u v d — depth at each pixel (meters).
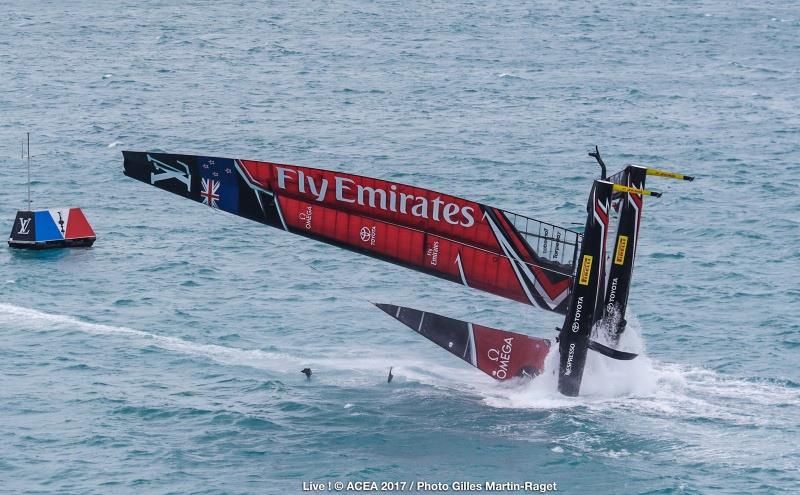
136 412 145.12
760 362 167.12
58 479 127.38
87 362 162.75
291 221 149.25
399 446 135.62
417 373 160.62
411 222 148.62
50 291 199.25
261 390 153.00
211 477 128.12
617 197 150.50
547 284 148.50
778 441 137.00
